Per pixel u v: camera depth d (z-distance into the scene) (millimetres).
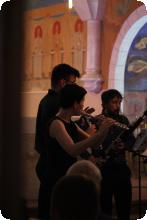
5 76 1836
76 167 3682
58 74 5699
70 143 4754
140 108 12922
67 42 14328
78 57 13938
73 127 5043
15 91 1841
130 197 6246
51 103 5617
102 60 13453
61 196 2520
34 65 15141
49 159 4914
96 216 2543
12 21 1841
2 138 1839
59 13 14555
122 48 13203
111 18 13320
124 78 13242
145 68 12906
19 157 1858
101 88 13367
